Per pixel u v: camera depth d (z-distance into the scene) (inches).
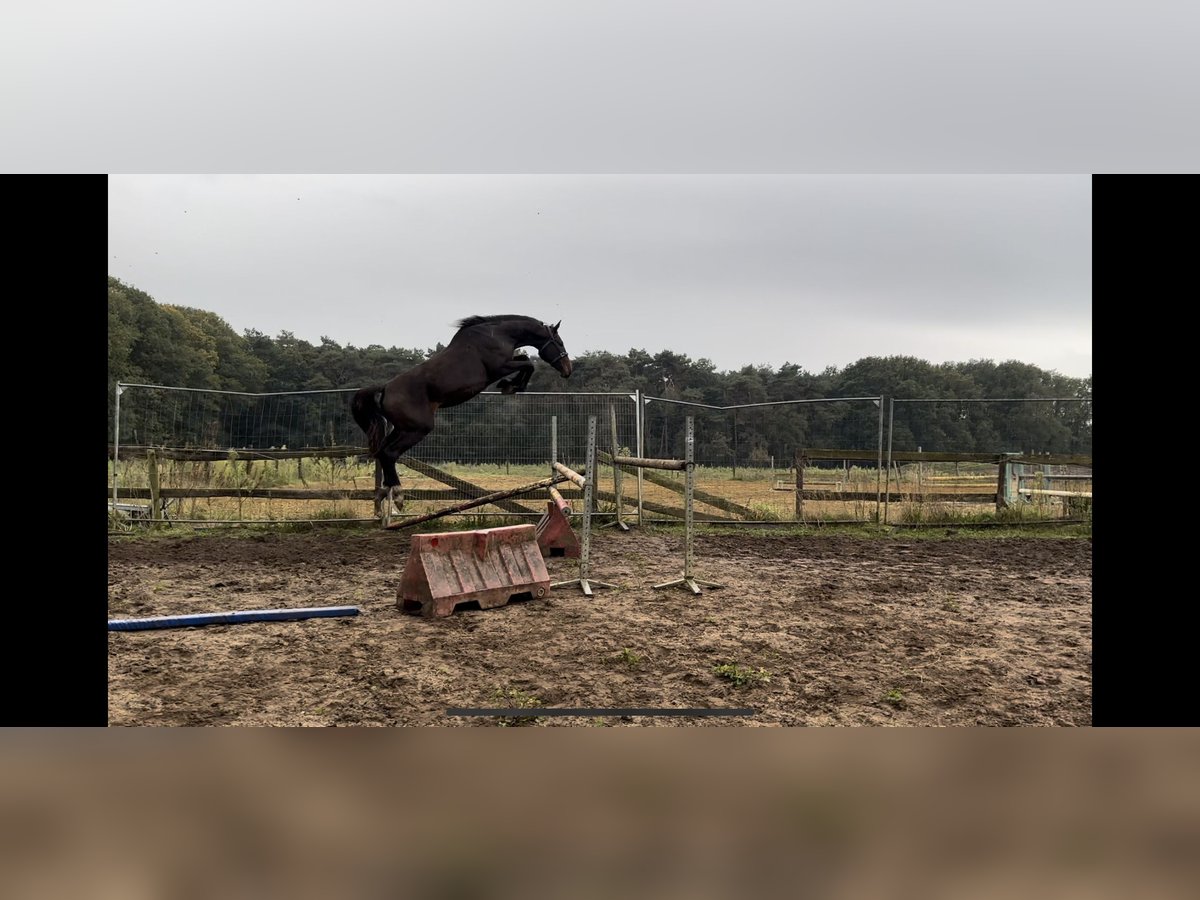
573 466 446.3
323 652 184.9
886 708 151.9
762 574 292.8
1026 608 240.5
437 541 224.7
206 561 311.6
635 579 278.5
